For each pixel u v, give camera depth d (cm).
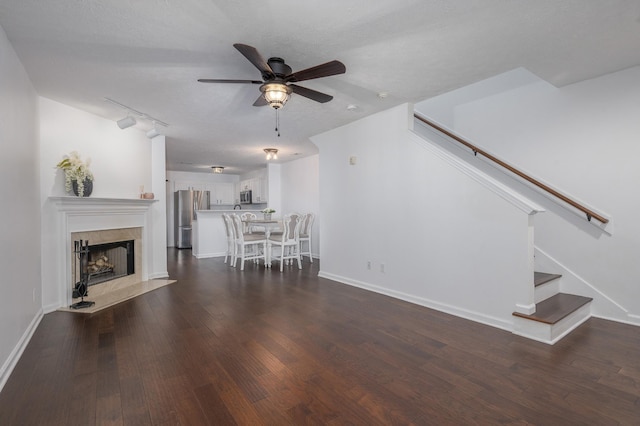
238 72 284
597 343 258
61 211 356
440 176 346
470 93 425
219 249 775
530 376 209
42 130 341
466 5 197
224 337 275
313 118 432
